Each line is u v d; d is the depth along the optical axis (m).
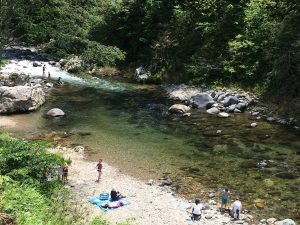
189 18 58.72
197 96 45.44
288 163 29.39
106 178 26.72
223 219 21.91
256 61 48.91
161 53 58.75
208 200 24.03
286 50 43.41
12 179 16.64
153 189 25.33
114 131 36.12
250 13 52.31
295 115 39.34
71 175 26.88
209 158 30.41
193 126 38.12
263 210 22.78
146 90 51.88
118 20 67.00
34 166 18.88
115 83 54.94
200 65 53.31
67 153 30.59
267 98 44.09
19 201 14.41
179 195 24.64
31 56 63.41
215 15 56.28
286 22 44.16
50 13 70.88
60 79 52.34
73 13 74.44
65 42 64.69
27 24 63.94
